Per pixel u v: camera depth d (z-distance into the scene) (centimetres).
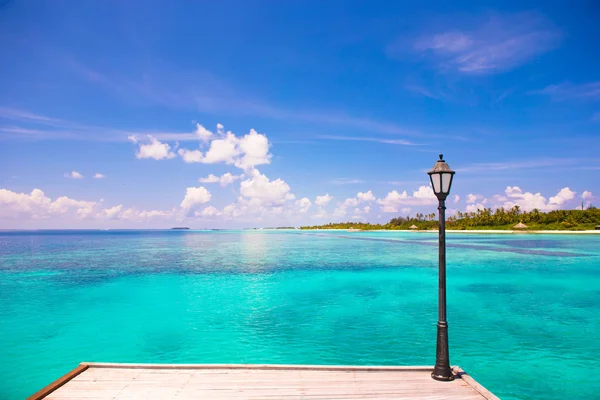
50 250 6091
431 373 725
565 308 1670
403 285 2350
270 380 695
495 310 1639
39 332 1372
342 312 1641
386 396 630
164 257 4609
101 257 4634
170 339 1278
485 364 1014
